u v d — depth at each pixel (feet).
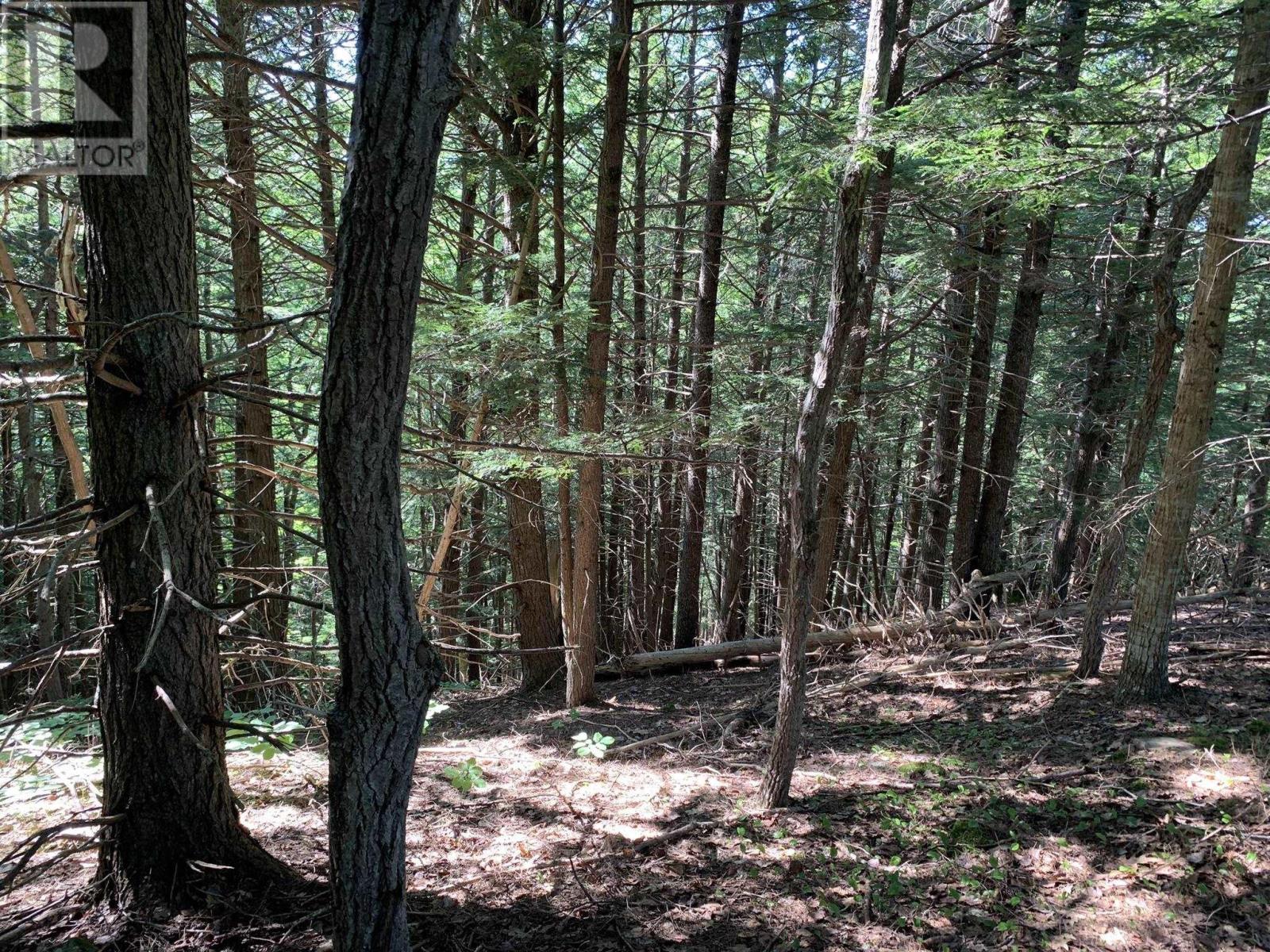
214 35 20.97
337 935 8.70
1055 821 15.49
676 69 46.42
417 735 8.66
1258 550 35.12
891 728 22.45
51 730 16.51
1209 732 18.08
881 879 13.89
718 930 12.41
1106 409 39.50
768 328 32.17
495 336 19.93
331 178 30.91
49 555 10.96
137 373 9.78
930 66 33.53
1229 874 13.11
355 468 7.71
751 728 24.21
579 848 15.10
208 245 34.71
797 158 16.37
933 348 36.45
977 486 38.73
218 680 11.02
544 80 25.02
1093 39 25.58
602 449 22.18
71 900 10.66
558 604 32.68
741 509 41.83
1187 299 38.19
